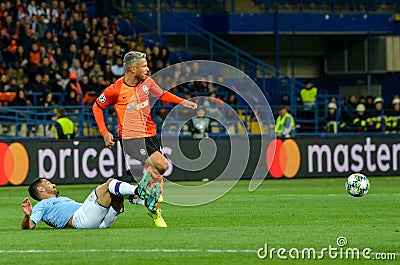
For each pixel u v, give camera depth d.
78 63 66.94
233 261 19.38
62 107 59.78
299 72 83.38
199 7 79.75
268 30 79.19
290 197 41.09
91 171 52.84
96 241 22.53
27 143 52.09
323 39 82.88
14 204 38.56
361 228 25.95
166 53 71.06
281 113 61.22
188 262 19.16
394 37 82.00
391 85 81.94
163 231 24.92
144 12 77.69
